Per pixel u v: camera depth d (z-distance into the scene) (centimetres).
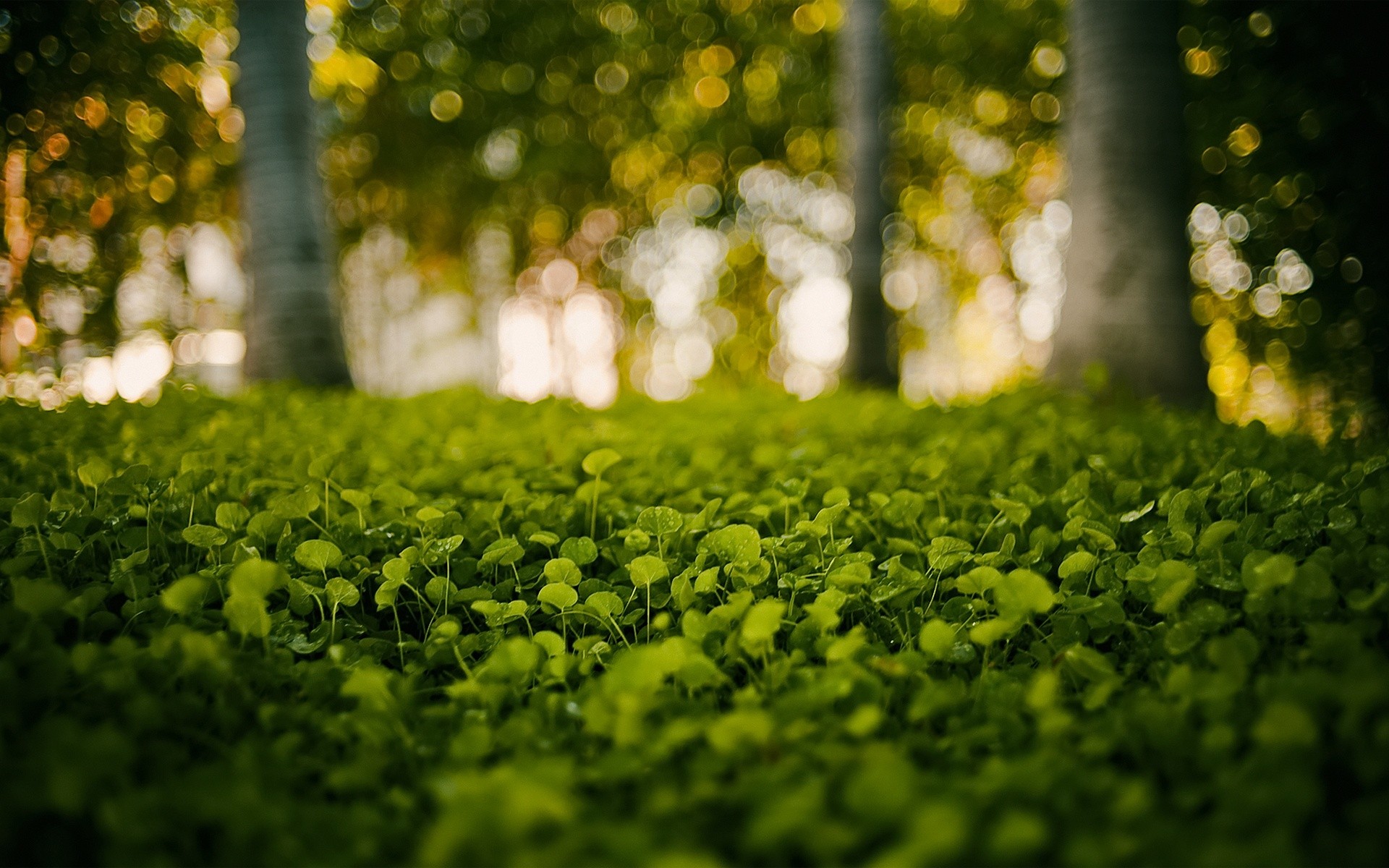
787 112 1392
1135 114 502
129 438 336
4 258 604
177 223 876
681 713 160
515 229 1633
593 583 223
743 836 117
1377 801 115
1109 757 149
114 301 698
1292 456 317
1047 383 536
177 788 124
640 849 106
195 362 855
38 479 279
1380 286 610
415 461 335
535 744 150
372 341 1714
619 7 1292
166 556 232
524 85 1330
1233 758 141
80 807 116
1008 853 102
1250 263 760
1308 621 182
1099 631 201
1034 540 231
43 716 149
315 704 170
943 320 1747
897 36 1238
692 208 1570
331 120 1291
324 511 260
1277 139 638
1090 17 519
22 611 175
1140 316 498
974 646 199
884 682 173
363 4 1168
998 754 146
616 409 592
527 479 294
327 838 120
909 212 1548
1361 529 220
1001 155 1385
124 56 680
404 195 1477
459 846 107
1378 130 573
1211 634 186
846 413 498
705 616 199
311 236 649
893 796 109
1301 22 577
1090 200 519
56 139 640
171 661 164
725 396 712
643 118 1407
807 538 242
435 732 158
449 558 227
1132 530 256
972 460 322
